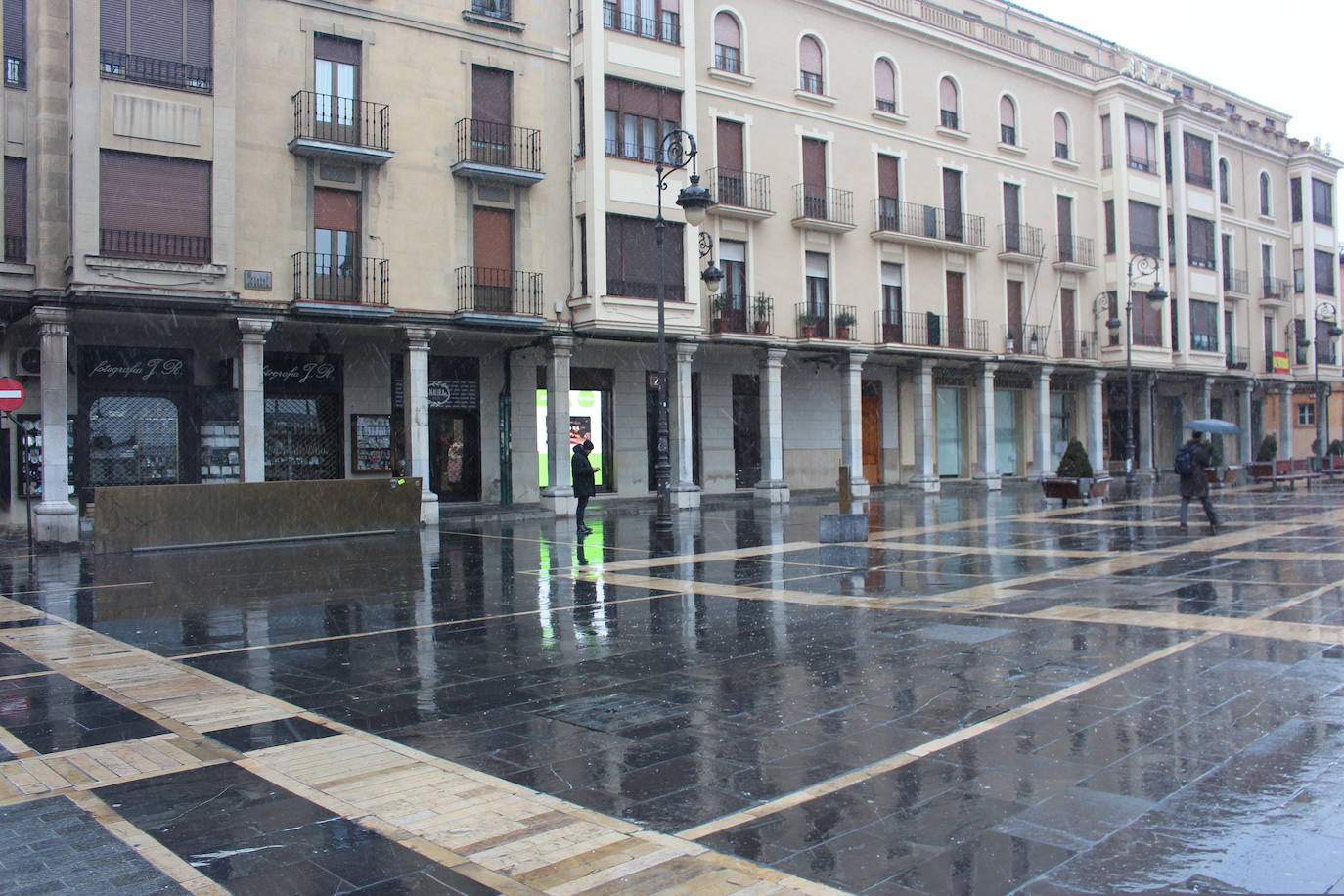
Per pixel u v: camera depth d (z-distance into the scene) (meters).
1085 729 5.43
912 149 31.09
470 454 24.61
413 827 4.21
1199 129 39.38
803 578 12.02
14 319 18.61
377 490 18.38
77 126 17.02
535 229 23.17
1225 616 8.73
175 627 9.28
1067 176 35.81
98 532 15.34
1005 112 34.16
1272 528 16.77
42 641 8.70
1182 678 6.52
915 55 31.30
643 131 24.33
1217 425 23.78
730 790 4.61
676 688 6.64
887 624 8.80
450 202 21.95
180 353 20.17
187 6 18.22
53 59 17.73
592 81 23.25
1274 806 4.23
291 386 21.50
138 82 17.62
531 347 24.42
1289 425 45.97
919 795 4.47
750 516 22.38
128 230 17.55
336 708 6.27
